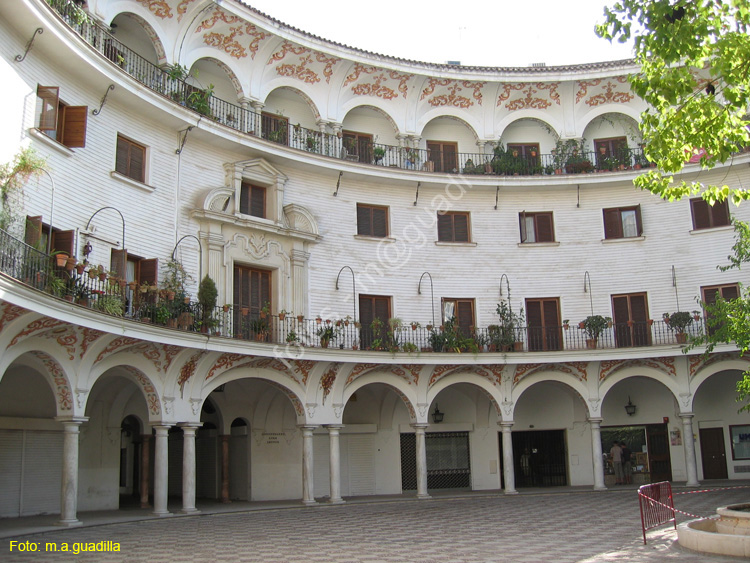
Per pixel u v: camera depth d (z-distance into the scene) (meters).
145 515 19.52
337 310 25.48
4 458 19.33
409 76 28.02
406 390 25.31
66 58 18.14
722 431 27.98
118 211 20.09
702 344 25.03
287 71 26.39
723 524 13.01
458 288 27.34
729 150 13.26
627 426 28.69
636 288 27.50
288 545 14.10
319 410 23.66
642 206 28.03
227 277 23.05
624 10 12.81
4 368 14.90
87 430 21.41
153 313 19.06
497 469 28.11
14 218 15.55
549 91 29.11
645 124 13.99
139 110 21.19
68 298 16.00
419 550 13.18
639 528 15.47
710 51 12.77
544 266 27.94
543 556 12.17
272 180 24.78
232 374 21.92
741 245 21.70
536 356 25.48
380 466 27.42
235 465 26.08
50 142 17.62
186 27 23.42
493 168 28.20
